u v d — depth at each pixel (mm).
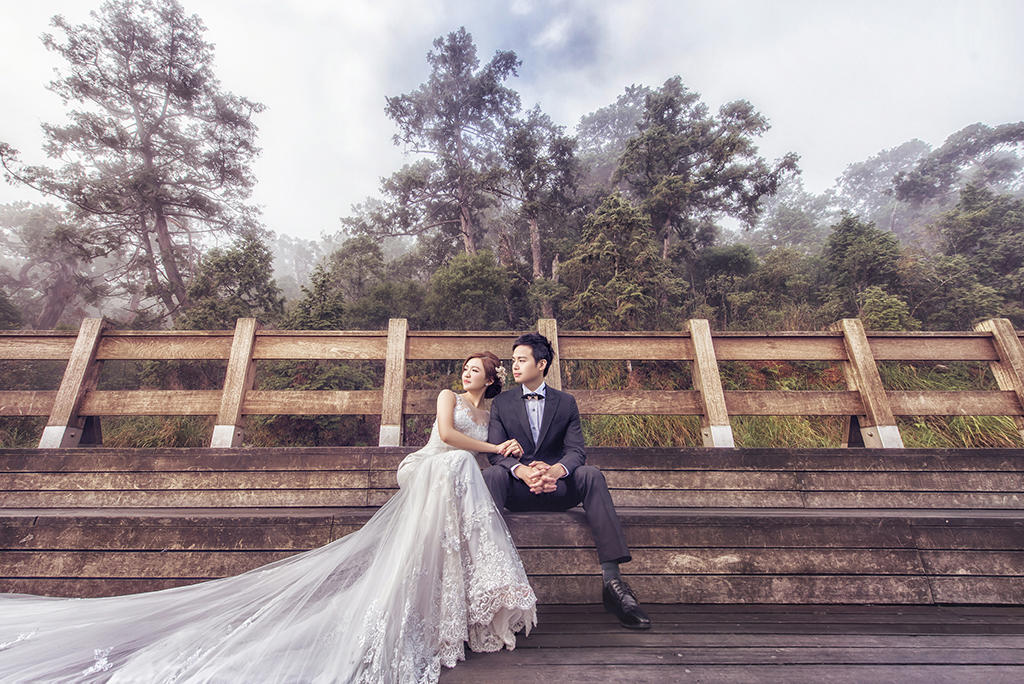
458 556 1676
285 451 2775
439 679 1386
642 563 2158
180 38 21891
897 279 11508
